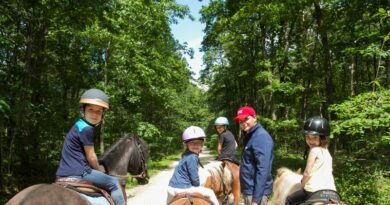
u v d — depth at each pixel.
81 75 19.02
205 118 62.34
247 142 6.22
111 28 14.91
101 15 13.31
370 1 14.76
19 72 15.65
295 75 22.53
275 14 20.19
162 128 38.38
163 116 37.78
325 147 5.44
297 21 23.12
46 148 18.47
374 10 14.69
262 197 6.00
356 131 10.17
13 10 14.11
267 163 5.92
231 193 8.30
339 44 18.41
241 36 24.89
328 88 17.77
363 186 10.99
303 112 24.19
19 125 15.01
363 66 30.83
